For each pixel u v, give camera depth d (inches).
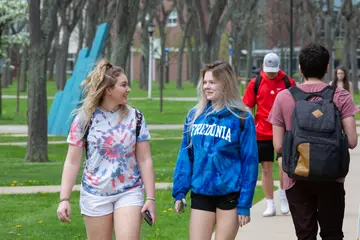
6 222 695.1
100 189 401.7
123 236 396.2
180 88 5123.0
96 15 2716.5
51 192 903.1
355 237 601.9
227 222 417.7
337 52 4800.7
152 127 2128.4
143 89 4847.4
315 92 435.5
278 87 685.3
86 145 407.8
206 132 419.5
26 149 1434.5
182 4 4724.4
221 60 426.9
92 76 405.1
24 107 3068.4
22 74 4411.9
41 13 1343.5
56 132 1865.2
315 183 430.6
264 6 4303.6
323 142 416.5
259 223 677.3
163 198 832.9
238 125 418.6
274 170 1134.4
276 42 4559.5
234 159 419.5
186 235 629.0
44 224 682.8
